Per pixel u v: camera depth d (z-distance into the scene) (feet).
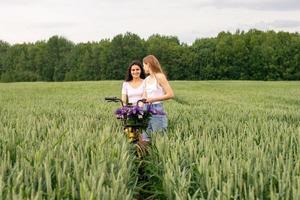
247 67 381.19
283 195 15.72
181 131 29.86
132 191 18.04
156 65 28.32
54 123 32.32
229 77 389.60
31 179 16.35
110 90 138.72
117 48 424.05
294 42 364.38
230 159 19.21
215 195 16.29
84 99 85.15
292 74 364.17
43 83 194.80
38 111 50.80
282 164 19.30
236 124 33.76
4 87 153.89
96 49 431.84
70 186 16.24
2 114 44.14
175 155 20.20
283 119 44.68
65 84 180.96
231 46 388.37
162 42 416.26
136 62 29.09
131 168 20.49
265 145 24.00
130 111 27.50
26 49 478.59
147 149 25.55
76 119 36.99
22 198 14.11
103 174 15.71
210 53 395.34
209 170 18.10
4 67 472.44
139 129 27.94
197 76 404.57
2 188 14.66
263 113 49.47
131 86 29.50
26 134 25.76
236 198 14.90
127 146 24.08
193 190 18.13
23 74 438.40
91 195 13.91
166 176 17.65
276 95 116.98
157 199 19.08
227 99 92.63
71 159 19.44
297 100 98.22
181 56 406.41
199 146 23.13
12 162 20.93
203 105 67.82
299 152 22.27
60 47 469.16
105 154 20.22
